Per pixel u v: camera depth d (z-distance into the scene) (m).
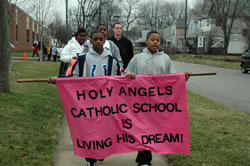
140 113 3.98
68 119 3.90
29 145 4.77
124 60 6.90
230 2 43.81
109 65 4.20
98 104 3.89
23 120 5.98
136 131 3.92
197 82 15.20
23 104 7.05
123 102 3.95
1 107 6.45
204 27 54.09
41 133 5.46
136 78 3.94
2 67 7.57
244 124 6.42
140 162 4.00
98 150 3.86
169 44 79.06
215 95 11.11
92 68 4.15
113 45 5.75
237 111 7.86
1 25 7.43
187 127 4.02
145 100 3.98
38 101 7.73
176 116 4.02
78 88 3.87
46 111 7.02
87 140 3.86
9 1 14.66
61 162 4.33
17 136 5.05
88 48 5.28
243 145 5.02
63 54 5.94
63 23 57.69
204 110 7.80
